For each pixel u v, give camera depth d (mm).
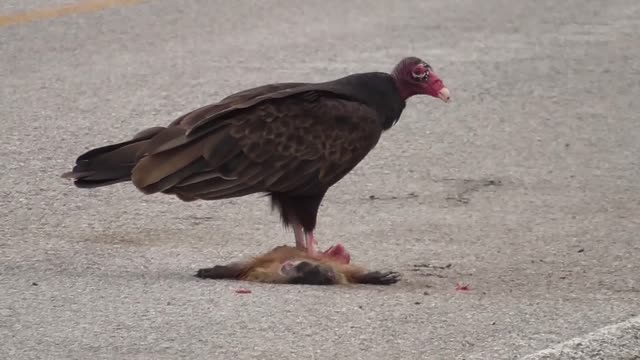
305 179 13766
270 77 23109
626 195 17844
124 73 23125
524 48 26078
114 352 11195
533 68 24656
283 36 26062
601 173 18859
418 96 22641
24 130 19797
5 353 11117
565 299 13242
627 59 25562
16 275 13570
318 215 16562
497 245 15492
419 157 19297
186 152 13297
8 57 23906
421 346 11602
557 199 17578
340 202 17141
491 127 21016
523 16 28844
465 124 21125
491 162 19219
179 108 21297
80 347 11297
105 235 15430
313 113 13789
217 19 27203
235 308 12453
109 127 20188
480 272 14320
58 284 13219
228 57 24375
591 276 14273
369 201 17250
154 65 23688
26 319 12000
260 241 15359
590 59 25469
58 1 28062
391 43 25891
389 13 28500
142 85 22438
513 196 17672
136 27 26297
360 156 14070
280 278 13414
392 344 11633
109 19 26812
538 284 13875
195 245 15102
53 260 14266
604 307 12945
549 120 21531
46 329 11734
